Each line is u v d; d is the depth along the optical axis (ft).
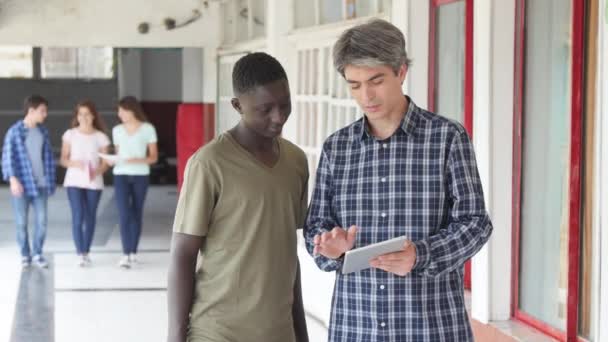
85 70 67.00
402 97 10.67
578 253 14.85
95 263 33.76
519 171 16.96
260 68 10.69
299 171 11.32
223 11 38.73
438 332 10.48
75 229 33.01
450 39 19.88
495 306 17.19
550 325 16.10
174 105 66.85
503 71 16.84
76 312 26.25
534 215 16.63
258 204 10.82
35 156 32.40
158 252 36.19
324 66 24.89
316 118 25.71
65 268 32.81
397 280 10.50
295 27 27.48
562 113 15.69
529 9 16.67
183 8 38.55
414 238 10.52
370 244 10.63
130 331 24.17
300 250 25.79
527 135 16.81
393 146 10.62
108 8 38.09
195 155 10.90
